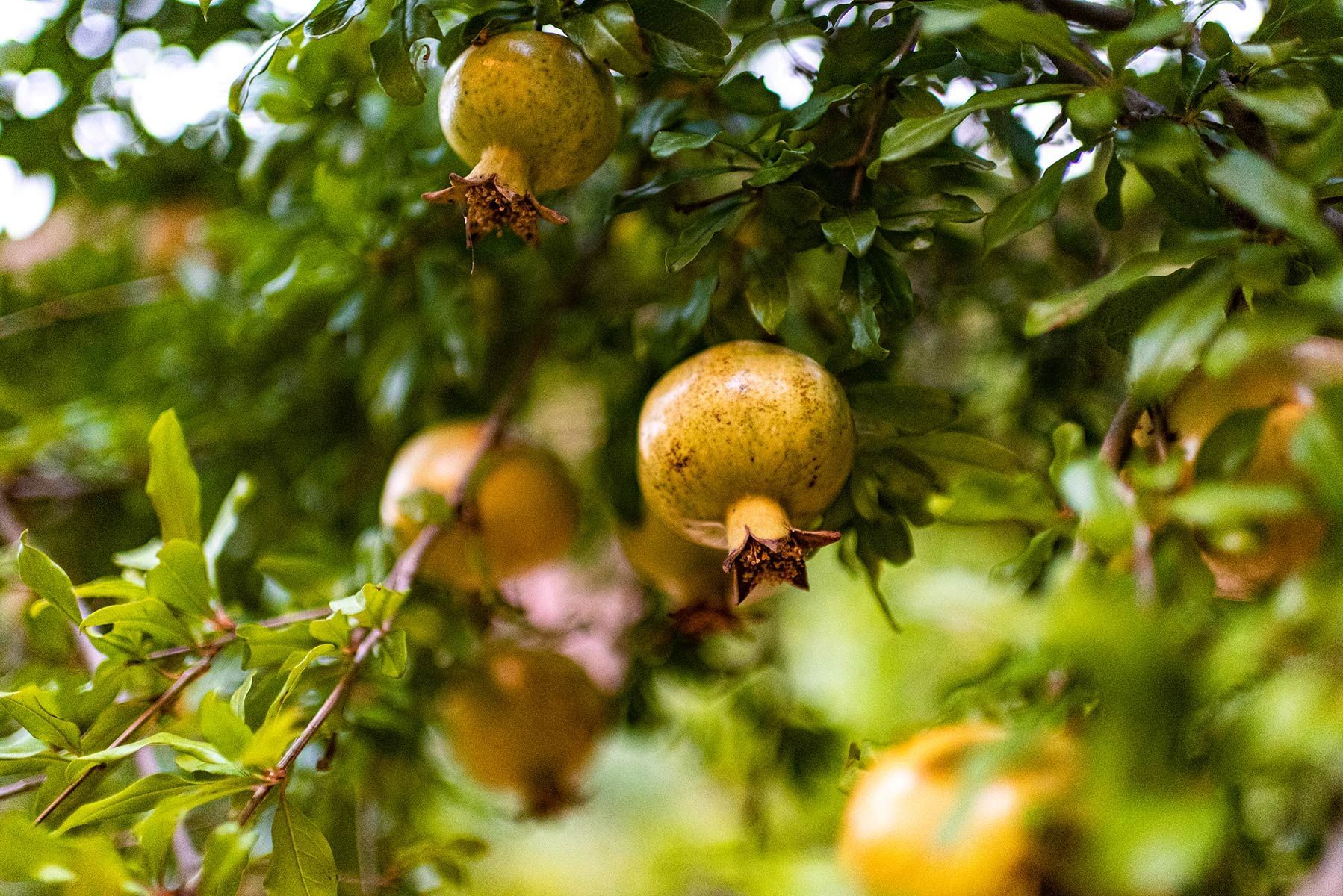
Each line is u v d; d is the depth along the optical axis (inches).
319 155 44.4
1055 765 32.8
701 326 38.9
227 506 40.8
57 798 36.4
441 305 43.8
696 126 39.2
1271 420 33.4
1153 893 31.7
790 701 46.8
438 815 48.6
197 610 37.9
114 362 53.3
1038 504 34.7
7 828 33.7
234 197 50.6
